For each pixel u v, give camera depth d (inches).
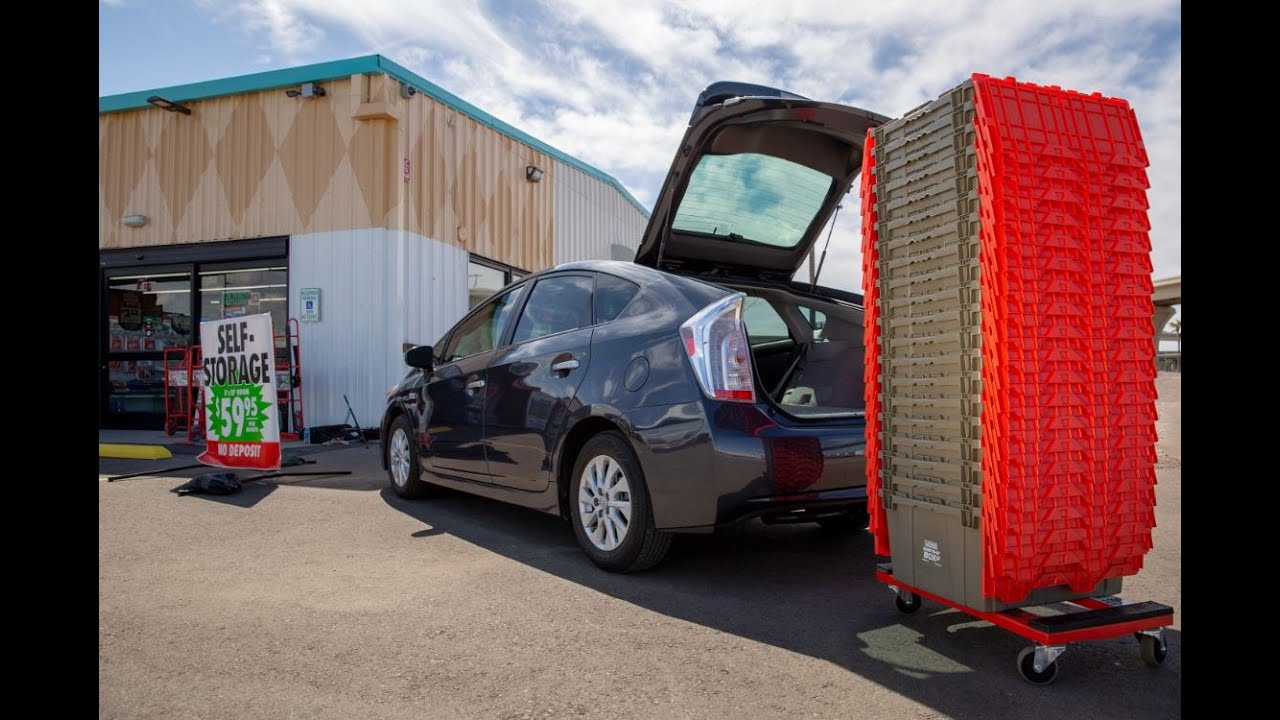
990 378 86.4
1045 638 85.7
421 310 387.9
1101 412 90.4
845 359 166.7
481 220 446.0
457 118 423.5
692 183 160.9
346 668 94.4
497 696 86.4
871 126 155.2
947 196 92.9
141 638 104.7
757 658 97.0
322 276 380.5
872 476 109.8
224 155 399.5
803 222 188.7
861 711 82.0
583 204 590.2
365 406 372.2
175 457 309.6
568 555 149.6
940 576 98.5
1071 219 88.6
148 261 412.5
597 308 148.7
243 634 106.3
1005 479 85.7
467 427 175.8
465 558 147.2
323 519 183.9
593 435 144.0
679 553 151.4
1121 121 93.0
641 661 96.1
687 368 123.6
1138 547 93.1
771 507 119.4
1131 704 83.4
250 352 251.9
